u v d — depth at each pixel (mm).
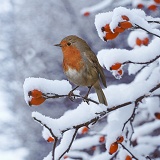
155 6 9953
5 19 25859
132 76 18250
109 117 8656
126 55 6715
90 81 7785
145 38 8781
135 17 6078
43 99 6320
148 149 10242
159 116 8281
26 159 23828
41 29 25062
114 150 7074
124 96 7039
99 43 21984
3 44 25250
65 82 6531
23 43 25094
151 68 8727
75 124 6574
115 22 6051
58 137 6469
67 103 22594
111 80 18562
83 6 23891
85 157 10273
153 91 7078
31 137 24203
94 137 10070
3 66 25062
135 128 10562
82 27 23094
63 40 7715
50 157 7145
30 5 25641
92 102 7332
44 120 6438
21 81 24766
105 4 13352
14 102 24828
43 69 24484
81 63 7680
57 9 24578
